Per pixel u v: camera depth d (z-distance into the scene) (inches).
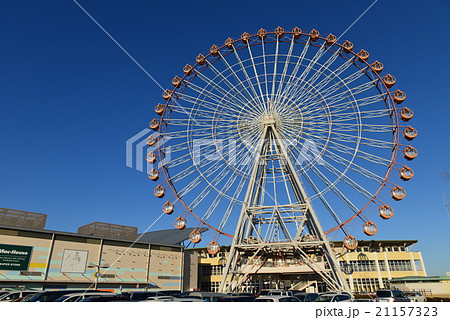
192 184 1547.7
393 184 1373.0
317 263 1547.7
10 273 1840.6
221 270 3221.0
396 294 1018.7
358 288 2938.0
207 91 1683.1
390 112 1462.8
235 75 1681.8
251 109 1663.4
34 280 1902.1
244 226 1540.4
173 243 2876.5
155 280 2465.6
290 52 1674.5
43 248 1993.1
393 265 3006.9
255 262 1498.5
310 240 1508.4
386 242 3090.6
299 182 1480.1
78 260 2111.2
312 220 1530.5
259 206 1508.4
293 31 1690.5
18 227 1920.5
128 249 2385.6
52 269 1991.9
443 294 2169.0
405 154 1387.8
